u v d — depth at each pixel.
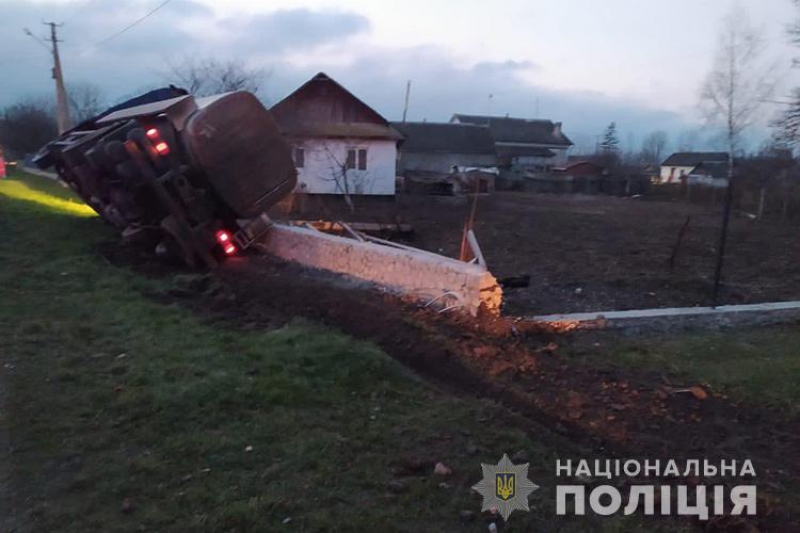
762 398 6.19
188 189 10.79
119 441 4.57
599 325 8.35
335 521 3.69
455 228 23.44
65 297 8.71
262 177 11.31
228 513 3.67
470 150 61.75
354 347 6.39
